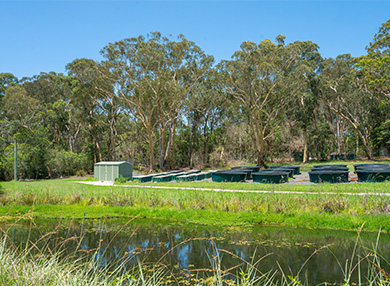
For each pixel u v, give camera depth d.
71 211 14.84
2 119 43.97
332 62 50.31
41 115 47.31
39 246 9.17
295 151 54.72
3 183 26.98
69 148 56.03
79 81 44.94
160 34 41.28
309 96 45.06
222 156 51.62
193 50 44.25
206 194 16.02
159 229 11.83
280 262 8.02
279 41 43.16
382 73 43.06
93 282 4.29
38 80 53.62
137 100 40.78
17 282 3.60
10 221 12.97
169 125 48.34
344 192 15.16
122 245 9.62
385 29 42.97
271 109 43.62
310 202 13.30
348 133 67.38
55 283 3.84
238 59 37.31
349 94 48.12
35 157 40.81
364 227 11.12
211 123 54.19
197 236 10.73
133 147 53.69
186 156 55.97
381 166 26.75
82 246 9.45
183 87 41.06
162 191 18.23
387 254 8.52
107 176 29.66
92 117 46.59
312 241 9.95
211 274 7.09
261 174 22.91
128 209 14.75
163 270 7.34
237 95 41.31
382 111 49.22
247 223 12.37
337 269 7.48
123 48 39.53
